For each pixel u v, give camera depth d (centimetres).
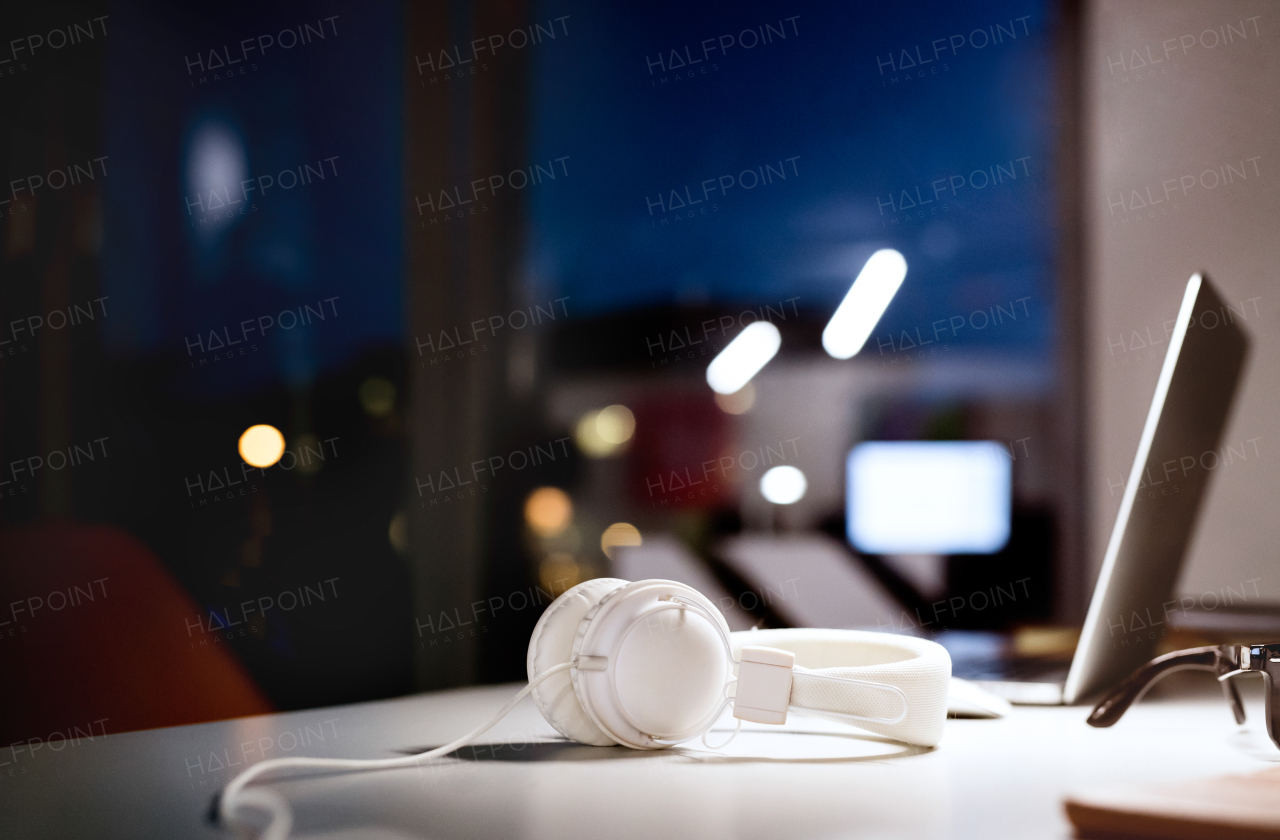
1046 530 272
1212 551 244
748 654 69
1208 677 111
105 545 165
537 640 73
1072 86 267
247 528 223
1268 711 73
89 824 53
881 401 296
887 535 285
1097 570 261
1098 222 265
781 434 304
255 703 203
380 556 239
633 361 285
